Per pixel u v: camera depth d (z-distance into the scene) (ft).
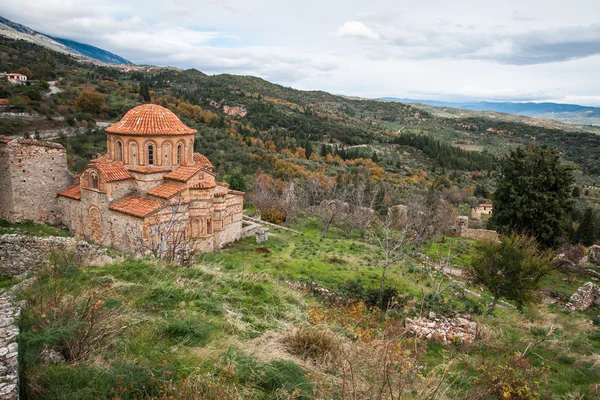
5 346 23.50
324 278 83.30
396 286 81.61
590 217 160.66
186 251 68.44
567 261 113.39
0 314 28.27
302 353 32.83
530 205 111.65
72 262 47.42
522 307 72.90
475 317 52.16
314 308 45.80
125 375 24.02
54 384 23.06
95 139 209.15
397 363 29.94
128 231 82.53
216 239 101.76
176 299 40.37
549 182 111.65
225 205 105.50
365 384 26.55
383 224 119.96
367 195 197.26
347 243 128.16
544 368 37.11
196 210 93.66
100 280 41.68
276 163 262.06
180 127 96.43
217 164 225.76
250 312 41.16
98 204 86.89
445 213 153.69
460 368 36.50
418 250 117.08
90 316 30.66
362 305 53.31
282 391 25.96
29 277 44.42
